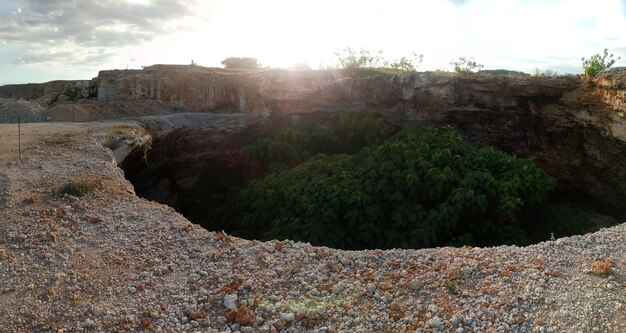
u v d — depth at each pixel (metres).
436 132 11.80
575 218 10.89
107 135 11.25
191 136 14.88
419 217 9.23
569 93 11.27
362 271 5.73
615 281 5.13
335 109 14.75
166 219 6.88
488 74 13.19
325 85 14.51
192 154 15.05
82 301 4.89
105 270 5.47
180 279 5.46
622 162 10.85
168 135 14.29
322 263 5.89
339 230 9.09
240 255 6.02
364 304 5.09
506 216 9.50
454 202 9.33
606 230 6.38
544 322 4.61
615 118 10.36
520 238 9.42
